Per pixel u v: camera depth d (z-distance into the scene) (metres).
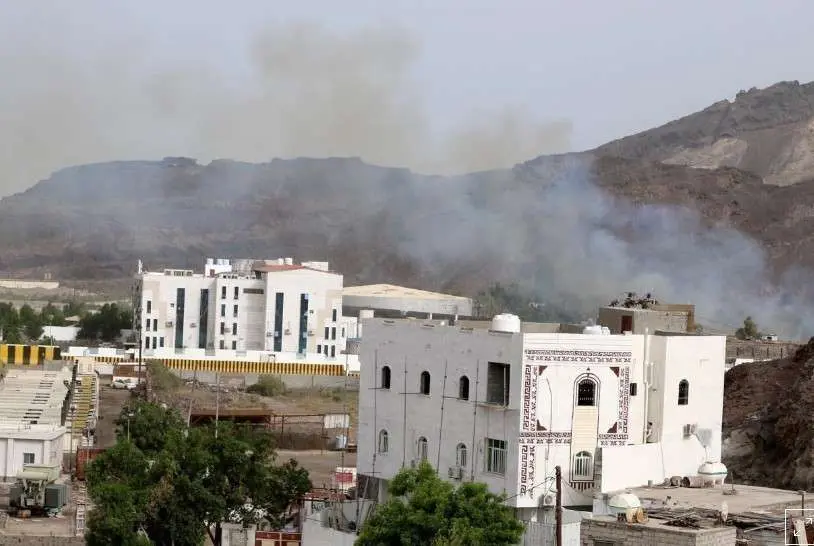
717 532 164.25
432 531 185.12
